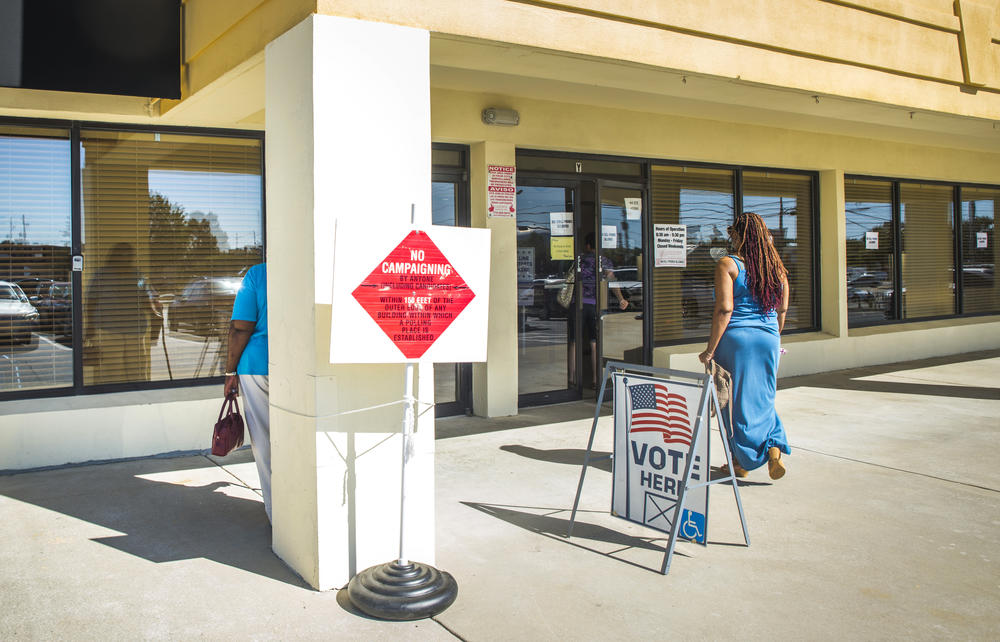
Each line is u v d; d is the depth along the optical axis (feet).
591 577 12.37
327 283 11.39
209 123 19.90
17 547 13.56
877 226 35.65
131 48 16.60
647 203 27.50
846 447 20.30
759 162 29.71
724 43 17.07
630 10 15.40
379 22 12.02
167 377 20.59
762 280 16.25
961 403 25.90
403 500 11.64
